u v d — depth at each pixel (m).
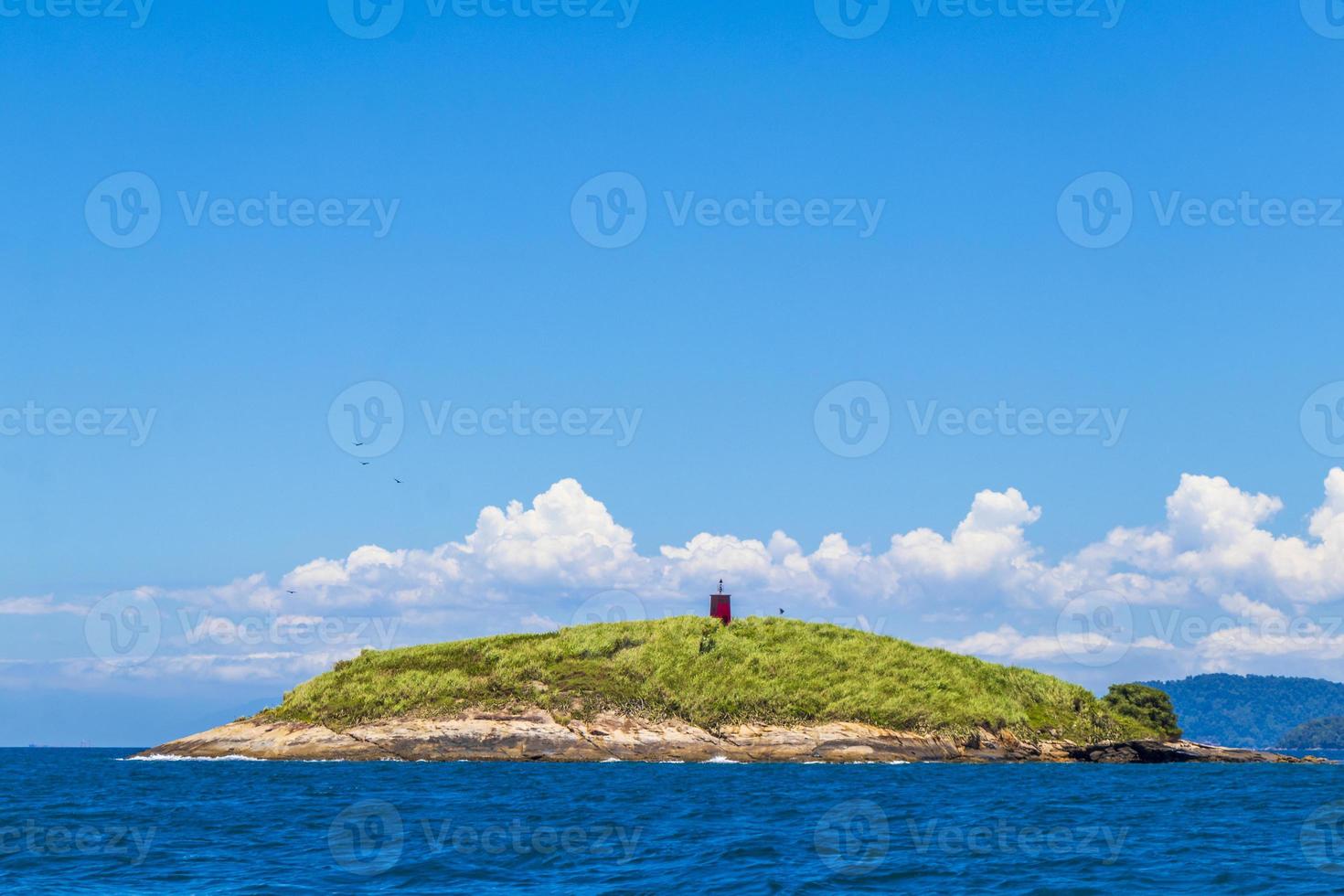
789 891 31.14
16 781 82.06
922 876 33.72
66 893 31.22
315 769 85.81
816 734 95.38
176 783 73.56
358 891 31.38
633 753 93.50
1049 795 62.16
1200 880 32.91
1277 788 69.62
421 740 95.31
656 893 30.95
